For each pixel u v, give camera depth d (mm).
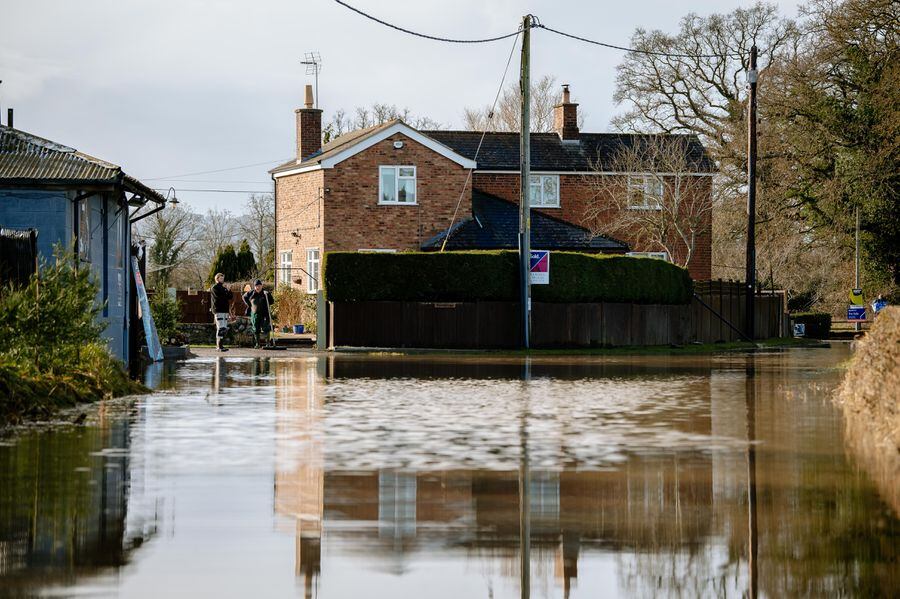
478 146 60250
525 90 41688
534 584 7215
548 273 42281
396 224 54906
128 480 11133
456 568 7633
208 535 8602
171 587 7059
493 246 53688
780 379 26672
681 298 48094
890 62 54656
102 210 29656
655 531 8805
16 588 7008
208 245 108188
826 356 39844
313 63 58844
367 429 15766
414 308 42719
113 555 7914
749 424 16469
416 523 9117
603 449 13680
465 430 15672
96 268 29047
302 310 54469
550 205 60188
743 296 53000
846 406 18516
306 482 11102
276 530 8820
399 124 54719
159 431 15336
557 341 43719
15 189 26266
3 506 9719
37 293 19672
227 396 21312
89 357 21266
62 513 9406
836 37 55156
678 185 58875
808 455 13117
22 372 18109
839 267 68312
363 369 30781
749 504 9930
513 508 9773
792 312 68438
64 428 15648
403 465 12289
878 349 16422
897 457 12969
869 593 6949
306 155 58188
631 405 19578
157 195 32250
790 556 7934
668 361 35969
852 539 8469
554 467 12164
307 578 7320
